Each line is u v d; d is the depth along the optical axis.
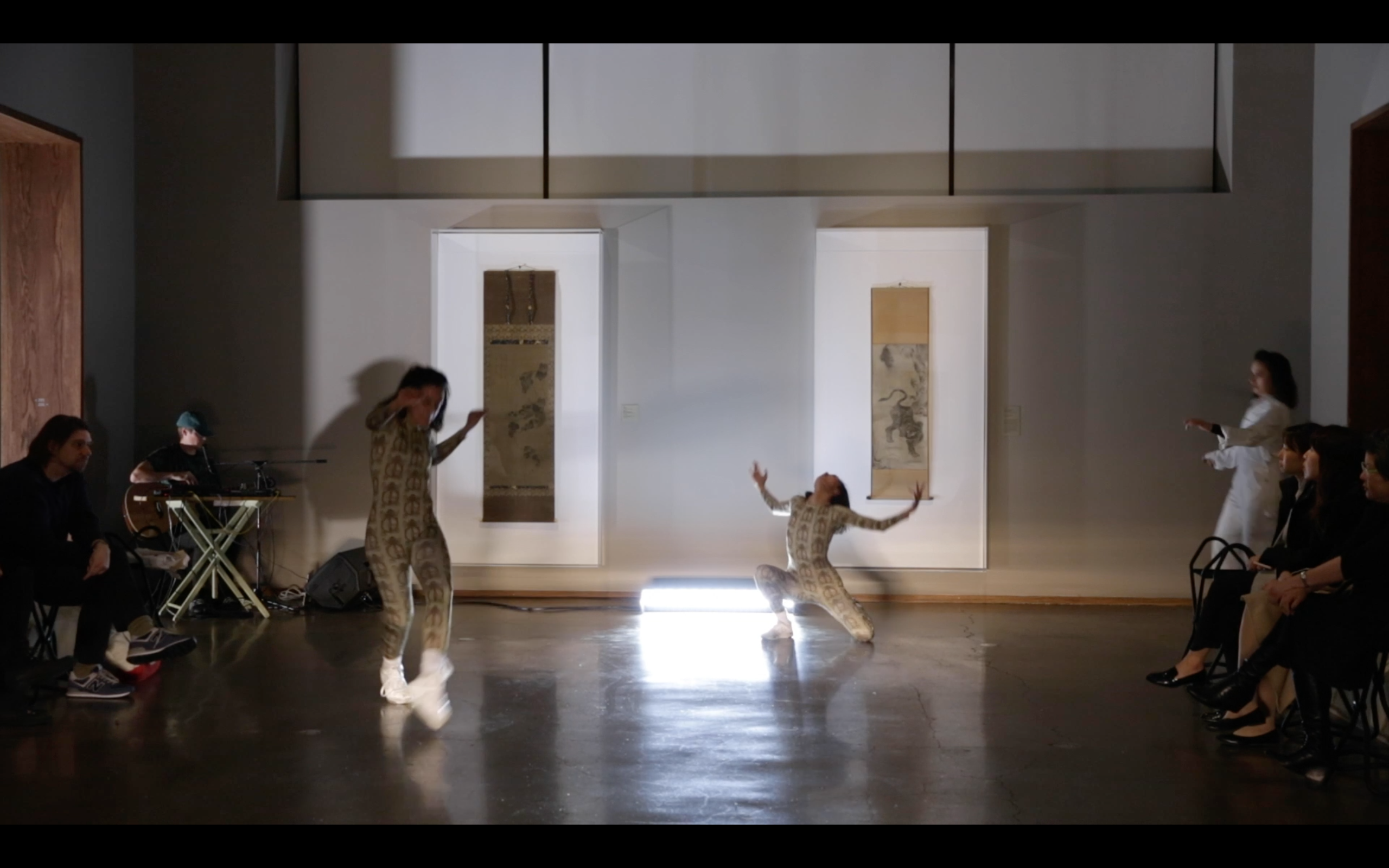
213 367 7.60
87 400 7.00
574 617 6.79
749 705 4.67
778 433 7.46
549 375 7.50
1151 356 7.34
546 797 3.51
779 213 7.45
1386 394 6.74
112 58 7.29
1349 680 3.58
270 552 7.56
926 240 7.38
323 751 3.99
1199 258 7.32
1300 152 7.29
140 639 5.03
